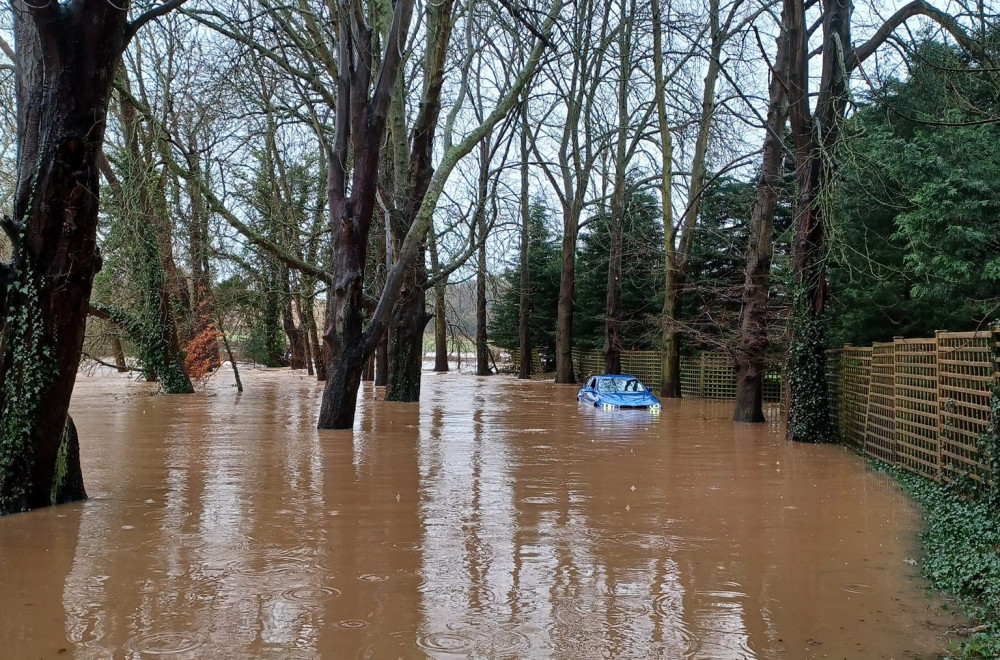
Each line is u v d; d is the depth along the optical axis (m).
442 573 6.14
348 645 4.68
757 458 13.02
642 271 36.03
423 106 21.70
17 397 8.40
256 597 5.54
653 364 33.50
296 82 18.75
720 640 4.84
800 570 6.37
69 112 8.38
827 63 15.65
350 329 16.94
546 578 6.04
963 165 14.27
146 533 7.37
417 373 25.55
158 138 17.31
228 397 26.39
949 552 6.76
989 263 13.22
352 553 6.69
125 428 16.84
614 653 4.61
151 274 26.34
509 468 11.47
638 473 11.17
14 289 8.41
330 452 13.09
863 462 12.71
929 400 10.52
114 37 8.62
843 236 16.28
